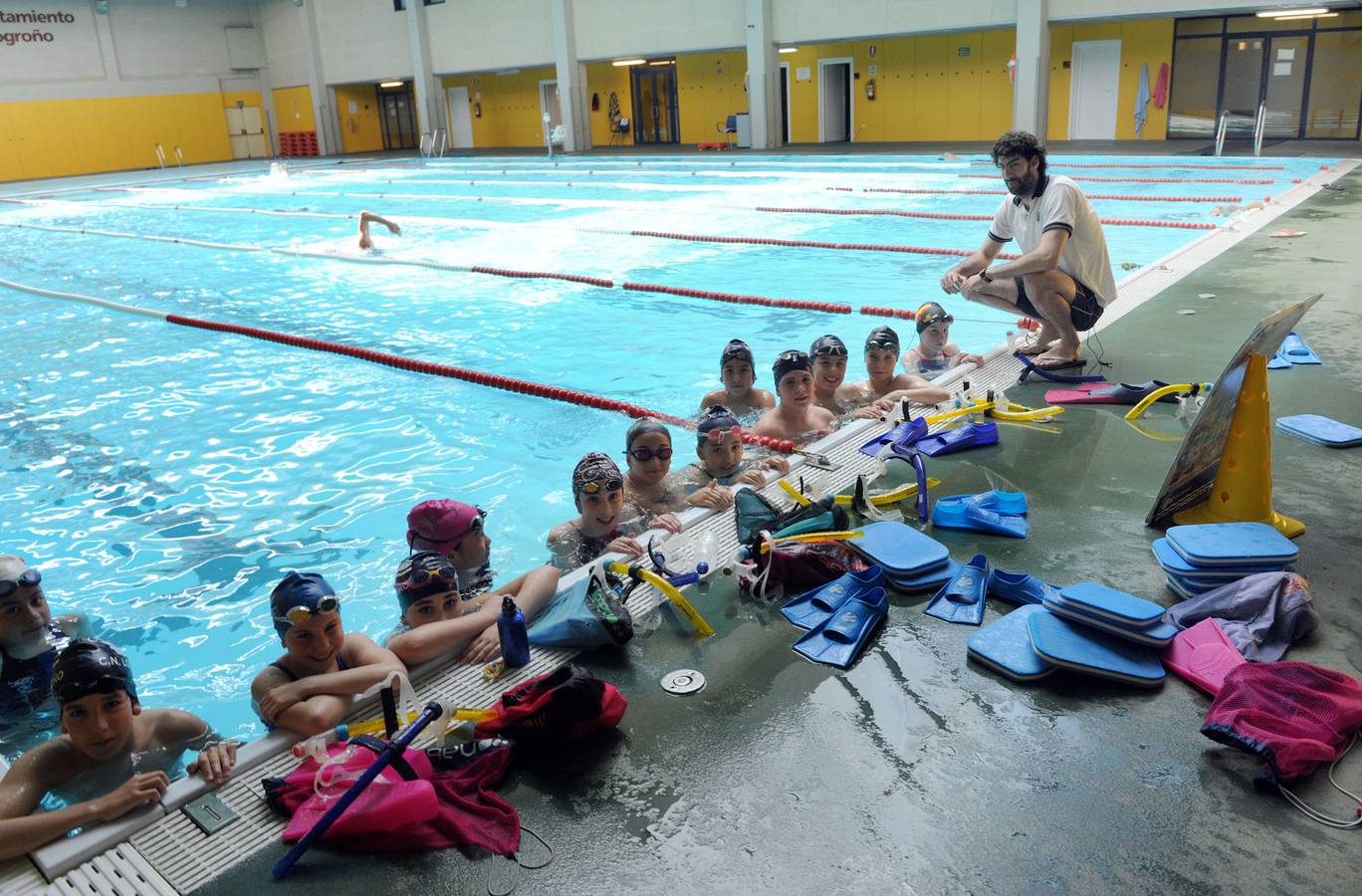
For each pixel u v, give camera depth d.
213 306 8.51
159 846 1.87
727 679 2.33
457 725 2.17
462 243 11.28
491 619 2.59
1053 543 2.91
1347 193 10.63
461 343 6.84
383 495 4.30
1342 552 2.74
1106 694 2.20
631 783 1.99
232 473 4.61
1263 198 10.98
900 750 2.04
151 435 5.18
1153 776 1.92
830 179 16.00
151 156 27.67
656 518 3.46
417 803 1.85
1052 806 1.85
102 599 3.46
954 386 4.59
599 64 24.95
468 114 28.08
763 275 8.77
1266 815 1.80
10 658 2.79
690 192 15.39
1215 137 18.00
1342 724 1.95
